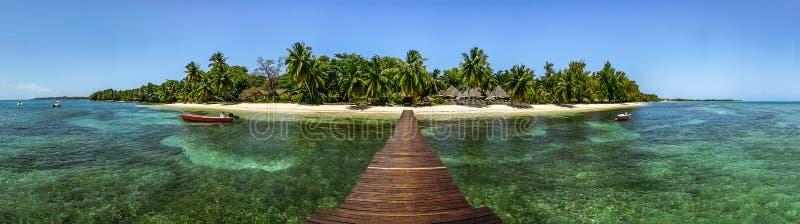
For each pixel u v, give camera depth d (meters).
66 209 9.96
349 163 15.92
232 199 10.89
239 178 13.17
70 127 31.25
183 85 104.00
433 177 11.34
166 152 18.27
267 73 87.31
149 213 9.73
